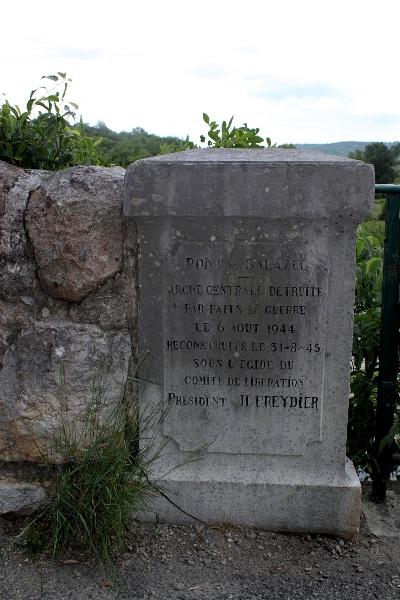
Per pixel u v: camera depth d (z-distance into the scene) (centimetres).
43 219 290
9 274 295
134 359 301
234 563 288
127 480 289
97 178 291
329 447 301
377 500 346
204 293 287
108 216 288
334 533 307
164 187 275
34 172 305
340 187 269
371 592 272
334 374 293
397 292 327
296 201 272
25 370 298
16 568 279
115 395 300
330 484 301
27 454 307
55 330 295
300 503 304
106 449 288
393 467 358
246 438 302
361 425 353
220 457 306
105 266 291
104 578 275
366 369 353
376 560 295
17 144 343
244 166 271
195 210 276
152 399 302
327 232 278
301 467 304
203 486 305
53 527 285
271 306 286
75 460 296
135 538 301
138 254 288
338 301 285
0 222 293
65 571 278
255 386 296
